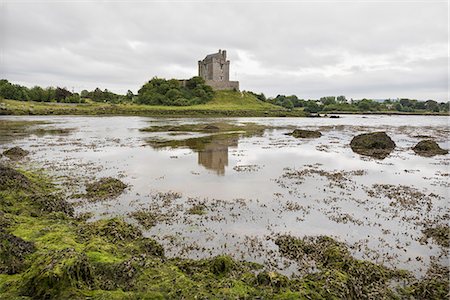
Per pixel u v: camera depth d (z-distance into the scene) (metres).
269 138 40.44
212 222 12.66
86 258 7.33
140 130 49.03
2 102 88.94
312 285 7.46
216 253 10.11
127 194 16.06
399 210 14.33
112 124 60.06
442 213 14.01
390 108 179.75
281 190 17.14
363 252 10.33
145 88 131.00
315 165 23.88
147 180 18.81
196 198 15.58
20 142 34.50
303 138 41.12
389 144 33.69
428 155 29.53
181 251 10.21
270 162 24.72
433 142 33.03
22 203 12.80
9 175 15.36
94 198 15.32
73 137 39.31
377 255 10.13
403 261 9.78
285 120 81.31
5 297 6.35
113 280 7.46
